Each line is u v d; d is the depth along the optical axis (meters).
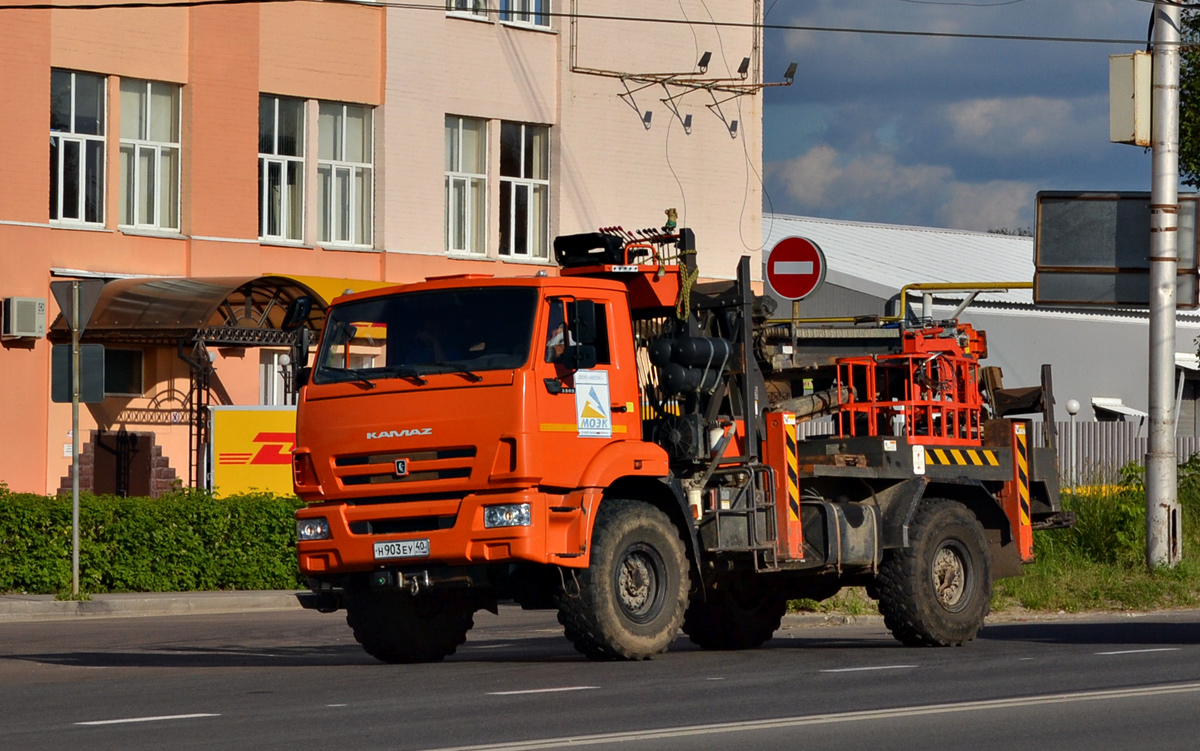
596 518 22.39
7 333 44.06
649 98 57.03
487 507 21.72
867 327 27.12
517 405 21.72
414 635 24.05
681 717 16.58
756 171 59.38
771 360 25.77
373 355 23.09
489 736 15.26
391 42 51.47
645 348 24.33
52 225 45.47
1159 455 38.00
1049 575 36.31
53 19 45.50
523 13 54.66
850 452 26.19
